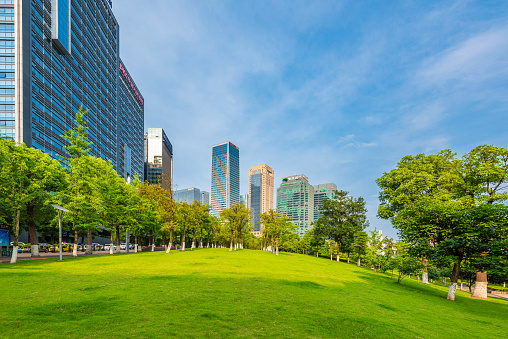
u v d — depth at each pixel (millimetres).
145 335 7957
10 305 10492
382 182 43156
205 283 17422
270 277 22719
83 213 35656
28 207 33656
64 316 9445
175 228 47938
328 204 65188
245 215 55875
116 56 140125
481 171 27469
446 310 17969
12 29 68000
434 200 27172
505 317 17969
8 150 26797
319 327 10242
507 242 20234
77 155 37719
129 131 166500
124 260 31578
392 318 13148
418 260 28609
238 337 8414
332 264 50000
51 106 77875
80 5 98875
